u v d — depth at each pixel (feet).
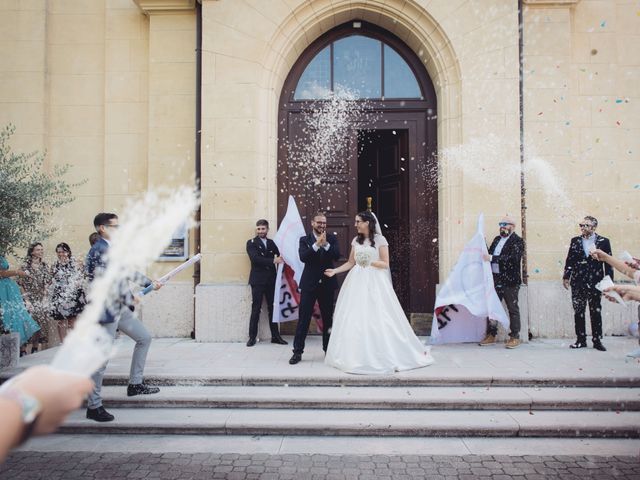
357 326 16.21
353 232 24.12
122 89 24.26
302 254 17.57
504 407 13.91
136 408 14.28
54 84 24.56
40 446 12.23
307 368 16.55
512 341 20.01
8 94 24.22
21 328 18.95
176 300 23.09
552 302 22.02
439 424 12.84
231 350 19.84
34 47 24.29
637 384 15.05
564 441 12.41
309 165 24.27
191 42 23.67
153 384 15.55
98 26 24.68
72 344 2.28
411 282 23.88
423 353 16.88
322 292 18.38
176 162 23.47
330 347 16.90
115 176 24.08
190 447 12.18
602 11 23.31
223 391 14.92
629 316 22.21
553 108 22.48
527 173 22.48
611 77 23.20
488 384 15.21
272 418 13.39
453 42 22.15
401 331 16.70
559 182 22.38
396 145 25.53
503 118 21.91
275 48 22.84
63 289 19.80
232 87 22.48
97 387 13.17
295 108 24.36
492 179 21.85
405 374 15.53
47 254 23.63
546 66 22.58
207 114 22.40
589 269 19.44
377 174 27.12
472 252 20.77
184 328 23.02
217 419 13.32
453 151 22.53
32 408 2.04
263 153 22.82
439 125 23.53
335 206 24.20
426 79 24.38
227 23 22.49
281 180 24.21
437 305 20.48
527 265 22.29
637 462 11.13
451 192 22.48
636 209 22.86
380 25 24.22
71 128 24.47
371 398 14.07
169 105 23.61
